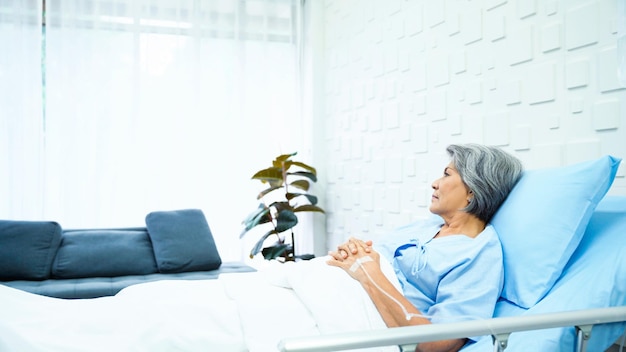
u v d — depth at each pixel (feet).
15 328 4.21
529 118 7.37
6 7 12.79
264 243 14.71
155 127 13.85
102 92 13.39
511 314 4.71
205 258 11.60
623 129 6.01
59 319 4.63
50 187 13.03
